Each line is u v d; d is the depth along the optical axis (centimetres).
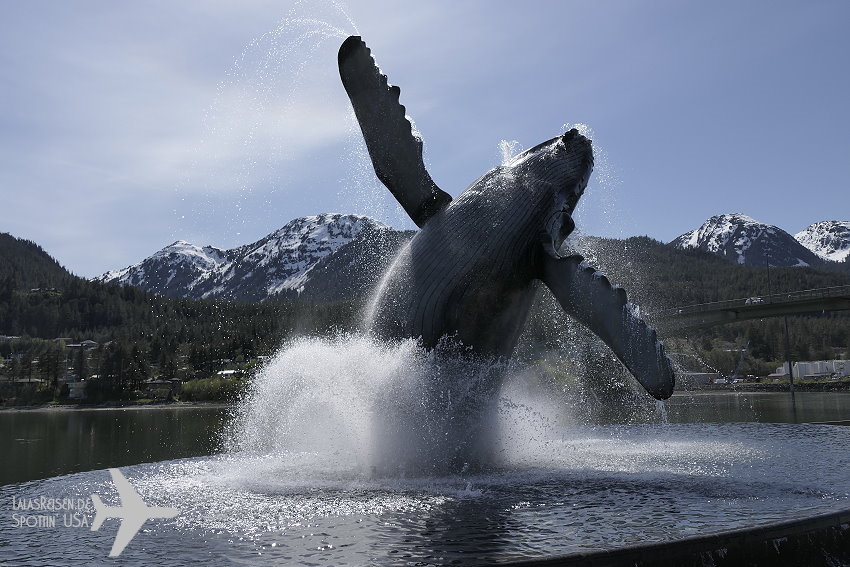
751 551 620
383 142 1158
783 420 4347
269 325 12619
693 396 11038
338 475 979
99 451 3038
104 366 14850
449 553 568
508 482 897
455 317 1066
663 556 578
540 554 557
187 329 17075
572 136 1229
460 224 1093
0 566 562
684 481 888
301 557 568
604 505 741
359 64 1159
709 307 9212
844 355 19125
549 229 1127
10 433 4900
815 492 805
